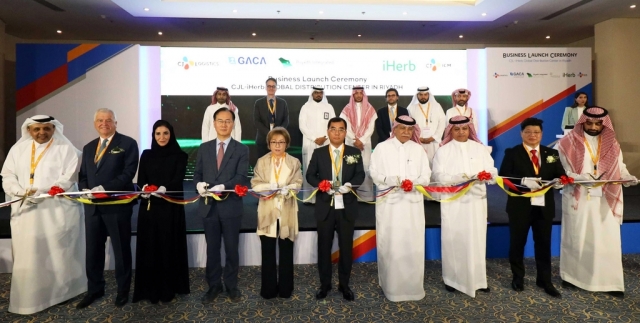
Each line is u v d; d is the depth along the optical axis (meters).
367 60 8.00
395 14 7.01
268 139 3.13
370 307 2.99
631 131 7.80
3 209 5.20
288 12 6.84
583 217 3.24
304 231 4.04
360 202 5.74
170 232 3.04
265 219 3.06
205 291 3.30
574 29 8.48
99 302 3.07
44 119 2.93
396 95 5.93
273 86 6.32
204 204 2.99
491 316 2.84
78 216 3.17
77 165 3.06
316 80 7.98
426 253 4.16
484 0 6.35
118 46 7.25
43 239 2.93
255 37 8.96
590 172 3.21
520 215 3.20
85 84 7.19
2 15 7.27
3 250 3.79
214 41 9.31
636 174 7.84
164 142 3.05
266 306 3.01
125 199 2.86
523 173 3.22
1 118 7.88
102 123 2.98
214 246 3.05
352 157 3.09
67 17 7.38
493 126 7.70
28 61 7.05
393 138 3.24
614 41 7.70
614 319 2.79
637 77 7.76
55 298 3.00
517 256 3.26
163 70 7.80
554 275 3.65
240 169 3.05
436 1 6.59
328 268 3.12
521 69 7.68
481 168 3.23
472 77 7.88
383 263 3.16
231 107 6.72
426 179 3.09
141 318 2.82
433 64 8.03
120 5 6.50
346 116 5.82
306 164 5.93
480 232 3.19
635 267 3.84
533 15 7.46
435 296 3.19
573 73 7.68
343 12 6.87
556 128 7.73
